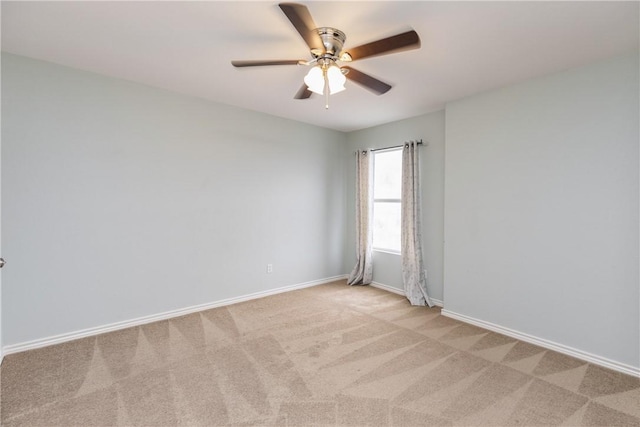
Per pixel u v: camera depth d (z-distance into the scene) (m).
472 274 3.19
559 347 2.60
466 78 2.75
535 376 2.24
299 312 3.48
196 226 3.43
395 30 2.00
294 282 4.36
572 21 1.87
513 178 2.87
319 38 1.77
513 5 1.73
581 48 2.20
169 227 3.24
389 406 1.91
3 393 1.99
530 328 2.78
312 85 1.95
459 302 3.30
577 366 2.38
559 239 2.60
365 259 4.58
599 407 1.91
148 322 3.13
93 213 2.81
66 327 2.71
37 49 2.35
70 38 2.17
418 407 1.90
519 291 2.84
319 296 4.07
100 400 1.93
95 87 2.78
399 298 4.02
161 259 3.20
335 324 3.16
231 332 2.94
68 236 2.70
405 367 2.35
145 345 2.66
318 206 4.59
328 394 2.02
